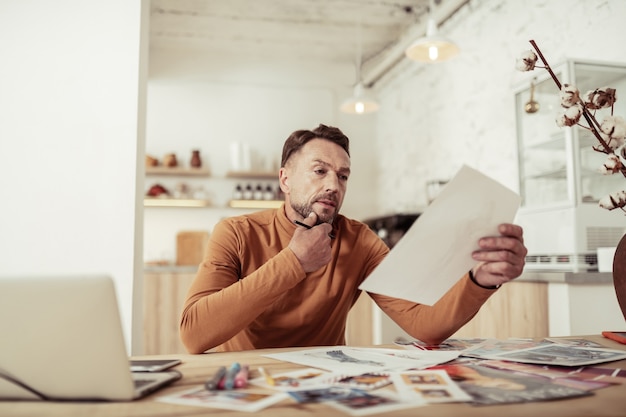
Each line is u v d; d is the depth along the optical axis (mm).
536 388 686
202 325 1071
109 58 1987
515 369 814
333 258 1410
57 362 644
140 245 2074
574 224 2281
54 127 1935
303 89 5441
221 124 5211
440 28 4430
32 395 659
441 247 941
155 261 4672
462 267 1008
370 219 4668
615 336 1133
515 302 2363
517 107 2814
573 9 2896
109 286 638
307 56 5457
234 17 4629
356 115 5637
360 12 4559
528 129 2746
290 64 5480
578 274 2049
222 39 5039
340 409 594
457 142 4137
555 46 3051
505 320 2434
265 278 1079
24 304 640
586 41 2799
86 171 1943
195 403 634
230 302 1065
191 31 4875
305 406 608
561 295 2086
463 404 613
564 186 2473
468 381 730
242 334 1341
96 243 1930
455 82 4168
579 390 672
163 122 5094
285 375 781
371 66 5590
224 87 5258
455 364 862
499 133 3596
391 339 3662
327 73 5566
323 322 1377
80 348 641
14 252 1878
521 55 1146
